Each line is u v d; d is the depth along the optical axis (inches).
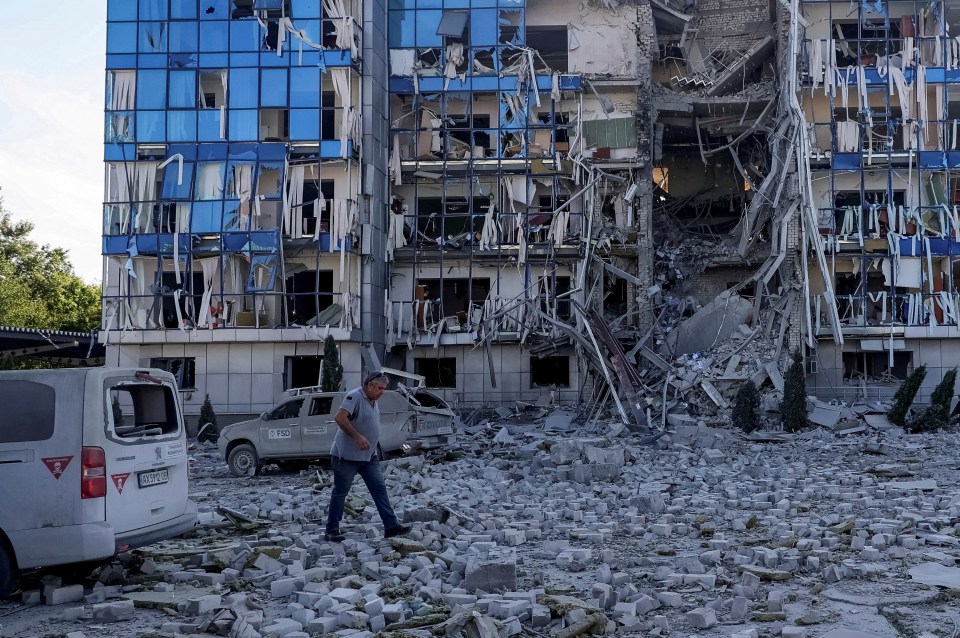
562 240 1321.4
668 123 1430.9
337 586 323.0
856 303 1304.1
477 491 579.2
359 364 1250.6
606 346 1219.2
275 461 767.7
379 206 1314.0
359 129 1275.8
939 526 430.6
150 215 1250.6
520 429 1138.0
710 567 354.0
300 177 1253.1
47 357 1366.9
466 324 1325.0
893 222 1291.8
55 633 281.3
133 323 1245.1
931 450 848.3
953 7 1343.5
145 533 341.1
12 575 315.3
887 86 1310.3
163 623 290.5
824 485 586.9
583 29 1384.1
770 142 1360.7
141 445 343.9
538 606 284.8
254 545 392.2
